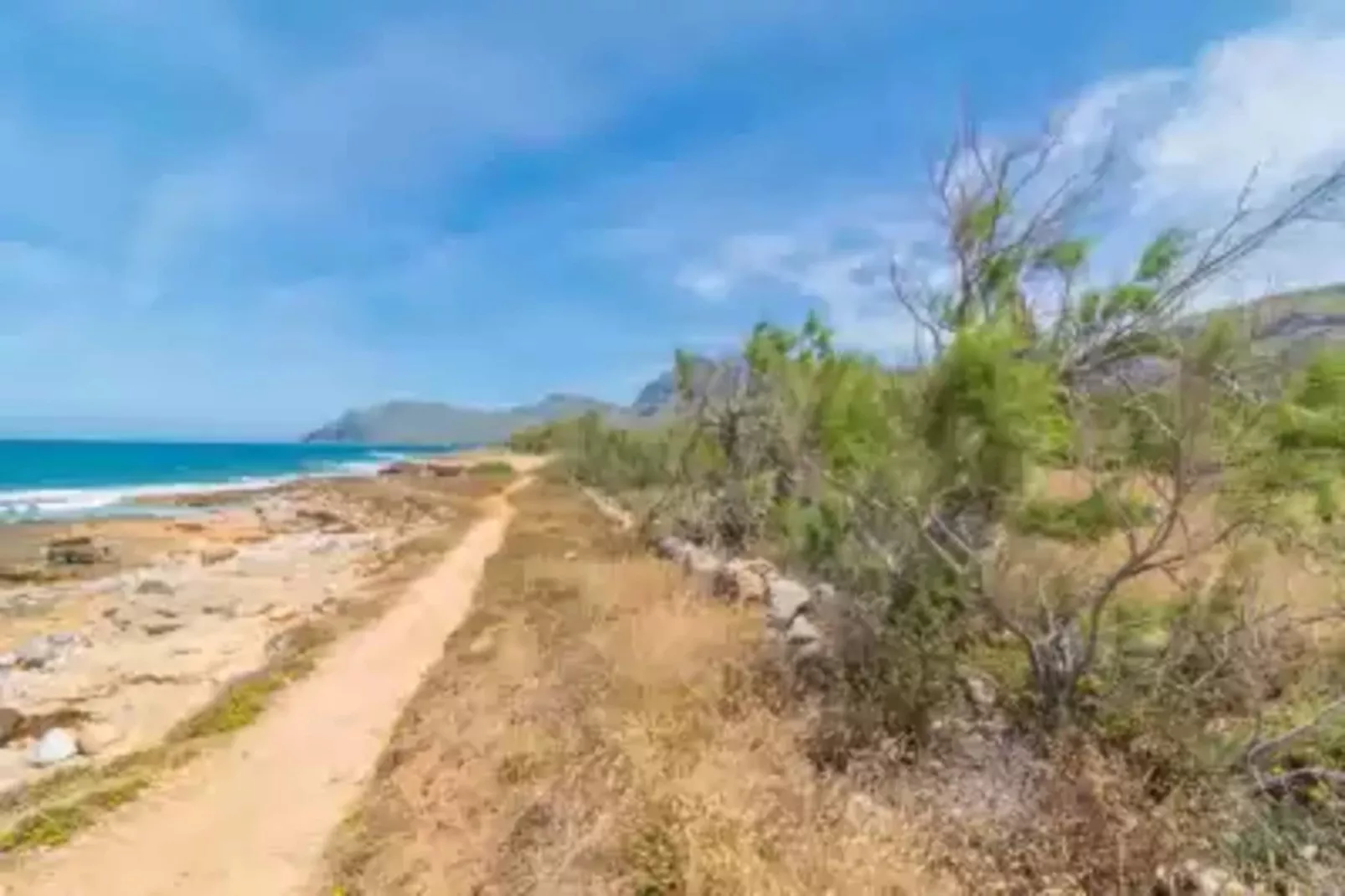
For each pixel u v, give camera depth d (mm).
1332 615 4176
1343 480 4117
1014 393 4770
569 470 32562
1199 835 3502
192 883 4461
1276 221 4469
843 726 4941
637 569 11164
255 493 37969
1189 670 4555
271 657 9523
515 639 8609
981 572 4781
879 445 5605
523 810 4680
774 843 3865
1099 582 4676
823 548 7238
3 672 9172
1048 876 3465
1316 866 3168
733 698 5676
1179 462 3953
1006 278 6023
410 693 7781
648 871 3957
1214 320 4059
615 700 6008
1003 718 4645
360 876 4402
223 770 6027
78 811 5316
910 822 3932
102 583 15164
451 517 26234
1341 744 3713
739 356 12789
